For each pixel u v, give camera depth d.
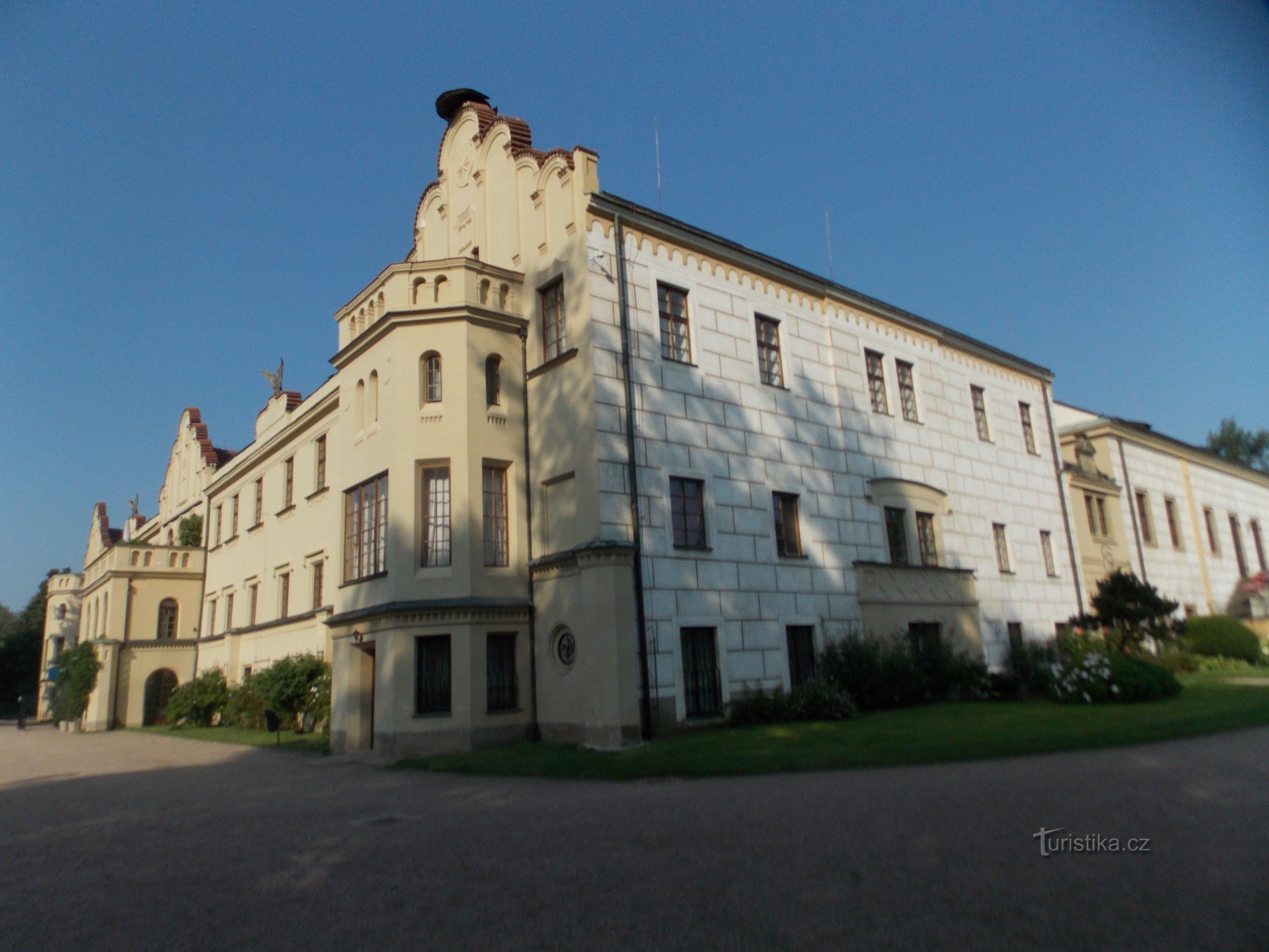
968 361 31.09
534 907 6.61
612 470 18.75
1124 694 19.31
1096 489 36.75
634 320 20.17
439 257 25.81
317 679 26.39
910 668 22.28
